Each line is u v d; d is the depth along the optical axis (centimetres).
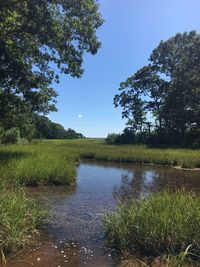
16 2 1852
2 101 2484
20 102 2555
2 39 2003
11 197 805
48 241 745
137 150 3666
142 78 5675
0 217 687
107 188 1464
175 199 779
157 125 5800
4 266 616
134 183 1642
